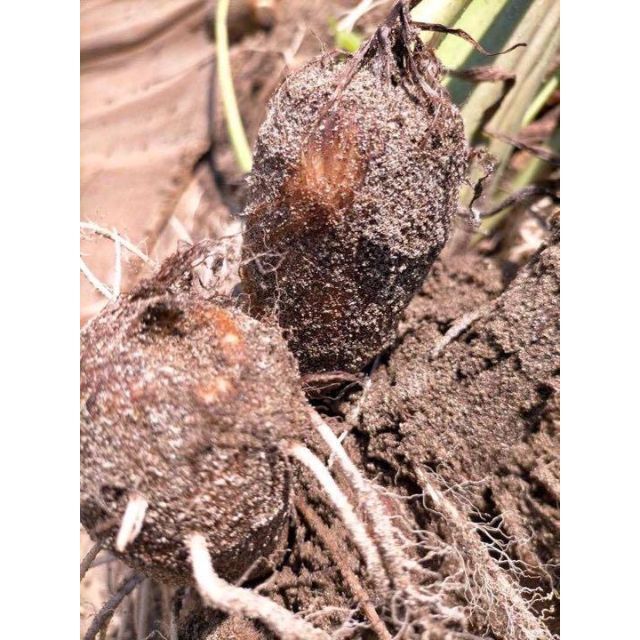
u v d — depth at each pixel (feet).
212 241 0.62
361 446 0.73
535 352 0.68
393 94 0.63
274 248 0.66
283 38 1.10
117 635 0.85
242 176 0.95
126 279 0.99
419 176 0.63
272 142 0.65
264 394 0.58
